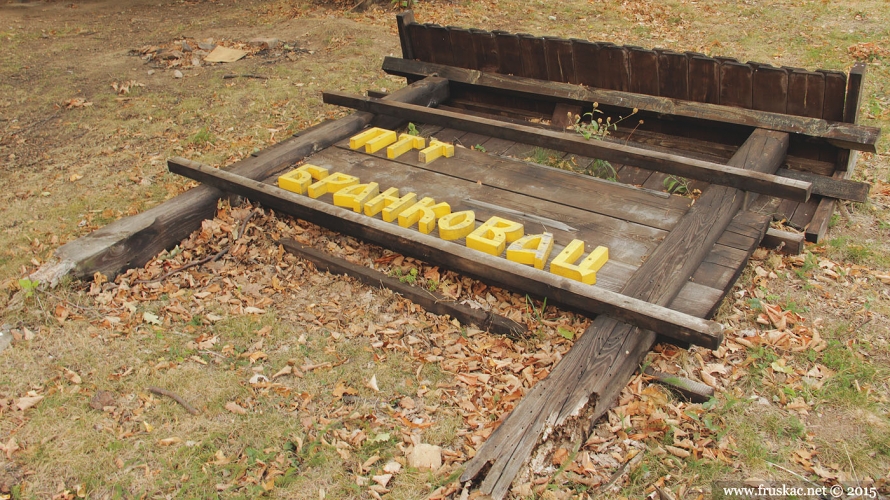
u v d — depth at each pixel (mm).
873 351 4344
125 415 3961
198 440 3795
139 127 8062
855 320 4605
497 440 3385
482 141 6707
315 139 6438
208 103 8703
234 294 5012
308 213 5254
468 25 11773
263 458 3672
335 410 3984
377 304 4855
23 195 6605
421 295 4766
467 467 3318
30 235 5930
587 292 4062
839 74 5285
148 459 3688
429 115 6453
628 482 3471
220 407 3998
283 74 9617
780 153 5527
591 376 3699
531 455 3375
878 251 5355
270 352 4445
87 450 3730
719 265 4648
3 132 7973
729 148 6133
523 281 4293
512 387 4059
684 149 6340
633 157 5395
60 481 3570
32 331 4602
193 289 5062
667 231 4879
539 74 6934
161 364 4301
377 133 6555
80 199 6520
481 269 4461
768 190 4879
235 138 7770
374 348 4453
